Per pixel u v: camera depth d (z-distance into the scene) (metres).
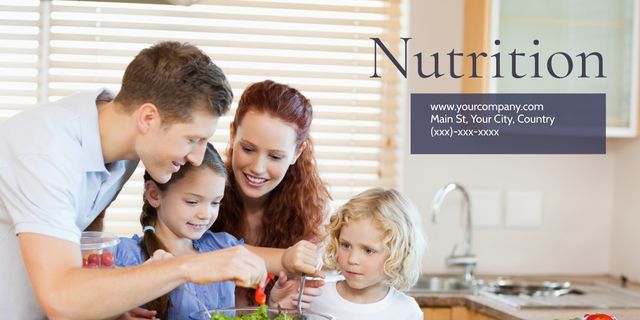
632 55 3.34
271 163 2.15
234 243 2.16
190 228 2.04
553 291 3.38
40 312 1.83
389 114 3.68
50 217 1.63
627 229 3.63
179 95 1.69
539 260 3.71
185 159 1.76
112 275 1.60
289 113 2.11
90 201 1.83
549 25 3.33
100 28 3.54
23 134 1.68
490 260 3.68
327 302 2.16
